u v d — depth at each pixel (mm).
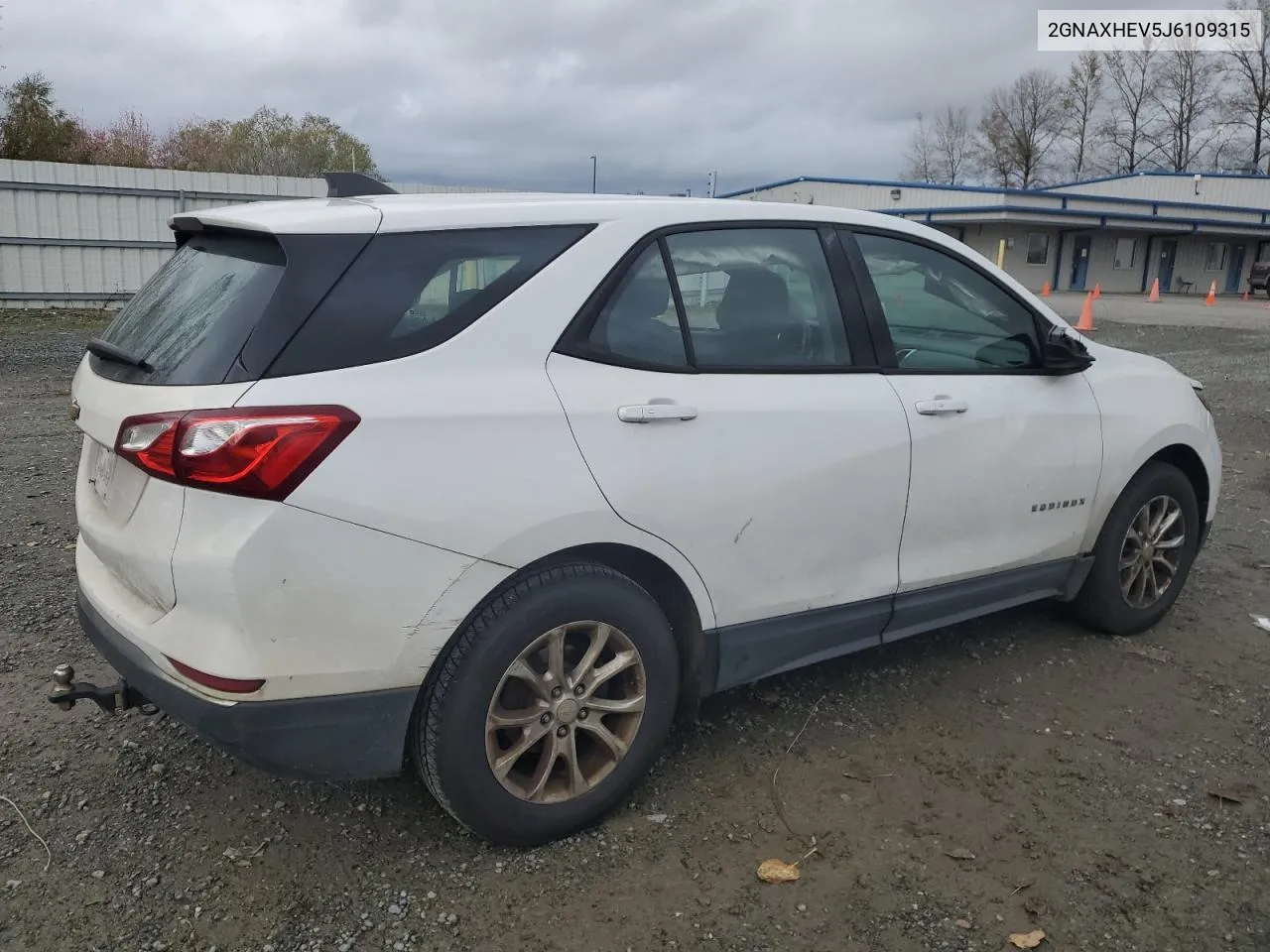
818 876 2693
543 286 2707
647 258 2918
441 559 2453
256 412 2262
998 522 3684
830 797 3074
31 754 3209
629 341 2836
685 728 3494
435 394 2465
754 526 2996
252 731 2346
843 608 3295
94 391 2660
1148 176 51344
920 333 3531
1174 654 4223
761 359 3100
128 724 3424
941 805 3043
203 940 2408
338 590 2350
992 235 41469
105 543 2576
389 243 2543
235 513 2271
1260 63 64250
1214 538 5879
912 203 41562
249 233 2639
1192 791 3139
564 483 2605
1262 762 3334
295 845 2789
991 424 3580
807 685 3857
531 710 2693
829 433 3137
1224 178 49094
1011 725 3562
